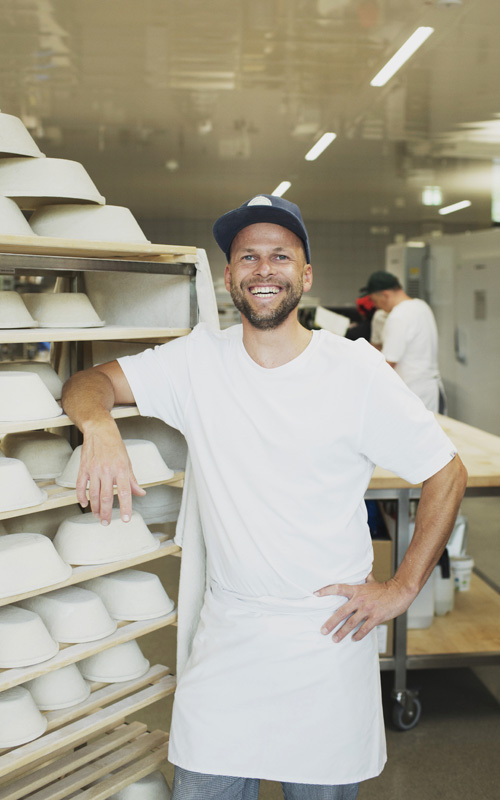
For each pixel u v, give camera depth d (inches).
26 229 63.6
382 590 63.7
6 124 64.6
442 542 65.0
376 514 114.7
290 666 61.2
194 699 63.4
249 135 302.5
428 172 383.2
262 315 59.7
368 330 235.8
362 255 586.6
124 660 74.6
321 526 61.6
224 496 63.3
